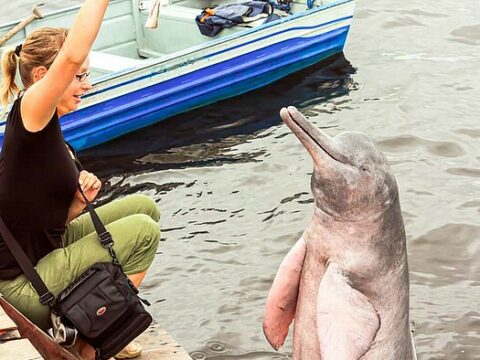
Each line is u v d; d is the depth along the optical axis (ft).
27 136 8.77
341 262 9.39
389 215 9.42
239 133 22.38
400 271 9.63
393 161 20.52
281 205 18.62
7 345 9.05
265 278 15.96
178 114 23.21
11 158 8.93
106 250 9.53
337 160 9.18
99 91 21.29
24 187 9.02
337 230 9.39
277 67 24.81
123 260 9.71
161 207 18.76
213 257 16.69
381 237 9.40
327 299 9.16
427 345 14.08
